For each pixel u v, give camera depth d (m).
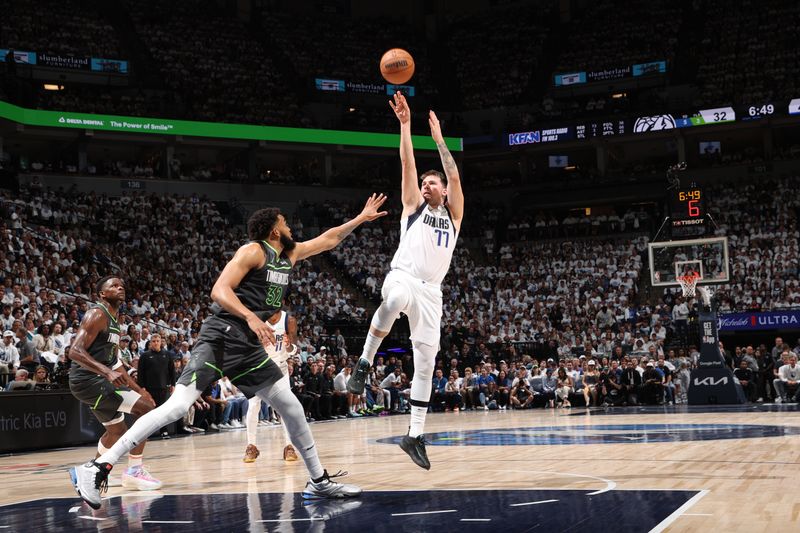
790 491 4.84
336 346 22.44
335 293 26.52
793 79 30.53
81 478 4.83
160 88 31.03
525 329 25.44
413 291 5.64
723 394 18.27
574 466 6.60
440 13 38.50
